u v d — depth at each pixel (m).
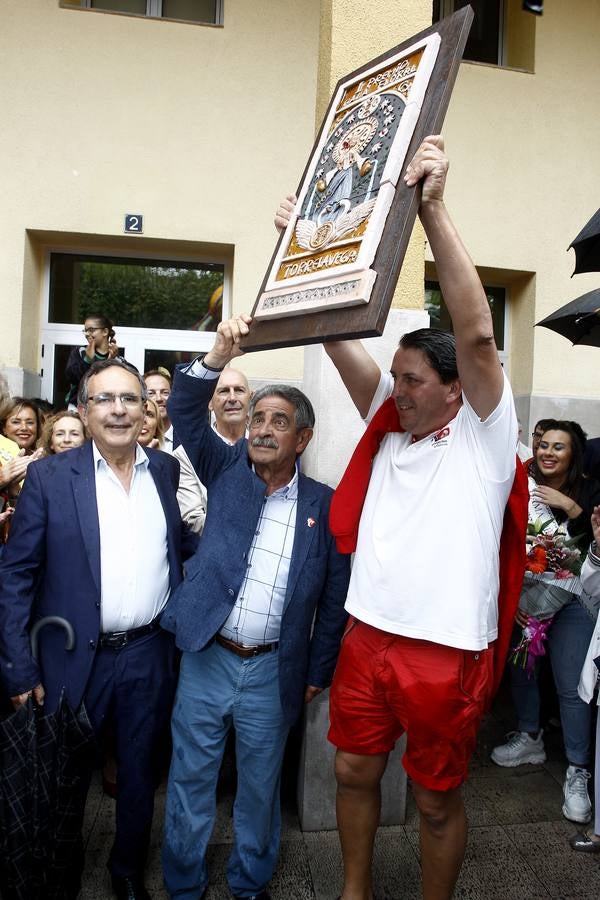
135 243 5.11
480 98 5.41
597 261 2.81
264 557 2.04
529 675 3.03
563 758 3.14
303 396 2.08
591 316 2.86
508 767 3.05
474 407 1.62
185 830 2.03
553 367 5.55
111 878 2.16
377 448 1.92
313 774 2.46
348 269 1.48
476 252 5.43
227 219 5.03
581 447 3.06
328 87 2.56
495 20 5.91
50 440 3.25
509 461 1.66
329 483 2.50
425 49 1.58
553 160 5.54
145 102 4.92
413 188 1.43
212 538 2.07
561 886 2.27
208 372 1.92
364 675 1.81
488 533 1.66
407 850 2.39
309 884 2.22
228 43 4.99
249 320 1.82
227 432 3.03
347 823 1.93
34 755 1.82
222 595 2.01
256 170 5.04
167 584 2.15
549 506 2.92
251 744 2.05
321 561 2.06
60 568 1.97
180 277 5.41
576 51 5.58
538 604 2.73
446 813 1.77
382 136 1.60
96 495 2.02
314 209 1.75
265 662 2.04
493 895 2.22
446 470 1.67
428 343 1.69
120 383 2.01
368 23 2.54
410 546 1.69
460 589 1.64
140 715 2.06
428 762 1.71
